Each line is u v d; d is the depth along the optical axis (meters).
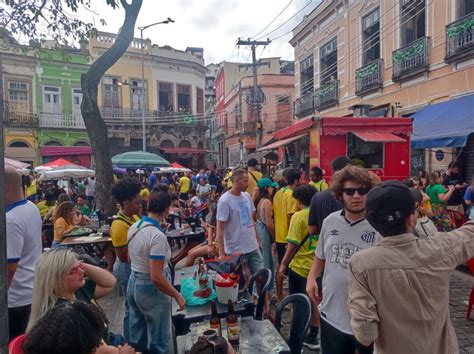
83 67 30.12
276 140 12.33
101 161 8.31
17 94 28.20
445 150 11.57
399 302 1.77
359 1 16.06
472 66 10.54
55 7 7.63
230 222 4.75
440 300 1.80
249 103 30.86
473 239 1.94
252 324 3.14
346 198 2.60
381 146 8.16
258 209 5.84
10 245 2.82
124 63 32.34
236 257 4.06
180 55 35.09
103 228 7.32
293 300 3.23
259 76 33.47
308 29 20.95
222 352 2.22
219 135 44.94
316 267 2.94
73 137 30.14
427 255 1.81
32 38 7.82
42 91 29.00
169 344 3.39
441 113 10.67
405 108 13.30
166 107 34.66
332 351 2.65
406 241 1.84
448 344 1.84
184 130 35.00
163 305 3.36
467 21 10.48
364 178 2.55
